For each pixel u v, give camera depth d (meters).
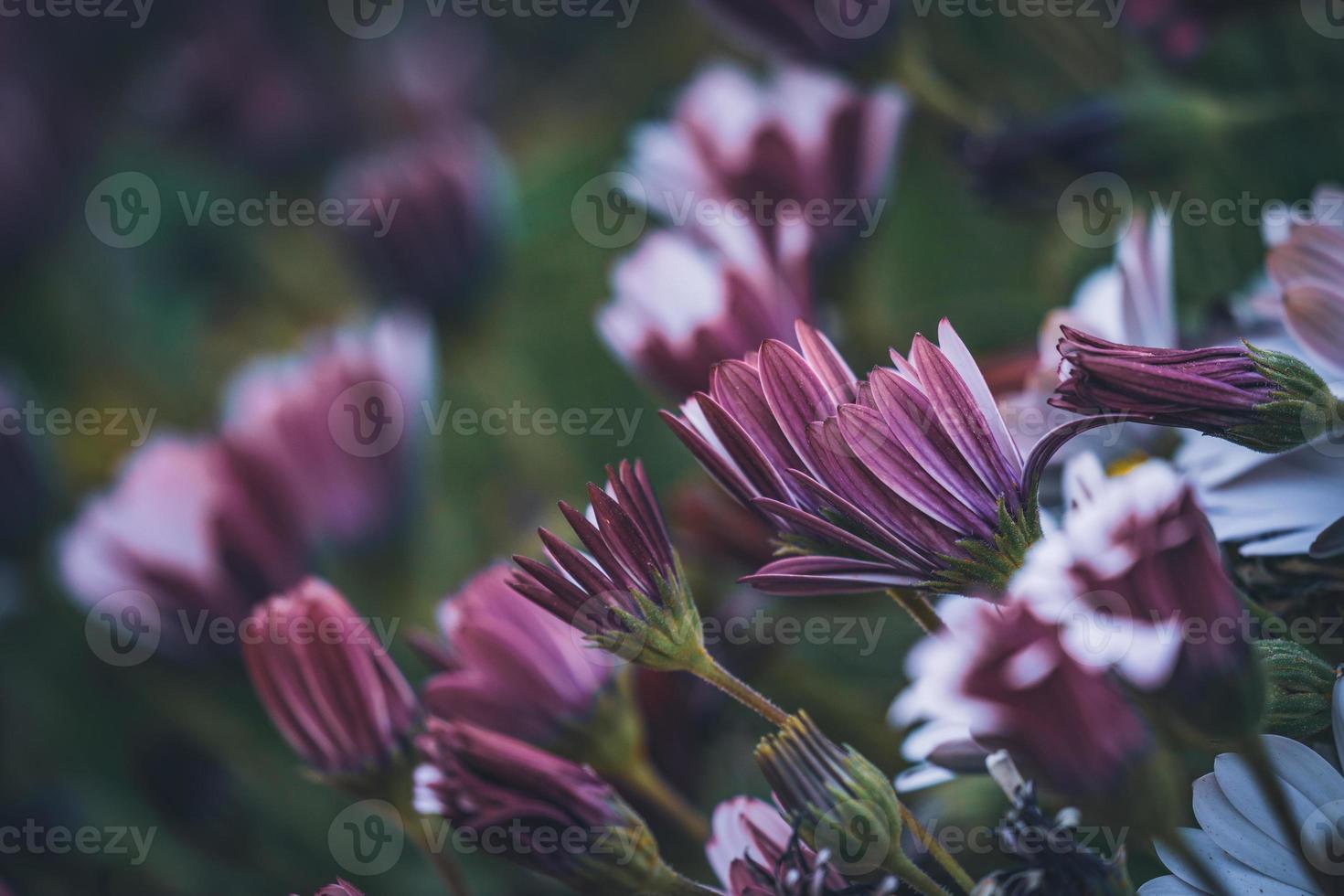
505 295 0.96
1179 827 0.53
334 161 1.28
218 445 0.72
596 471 0.96
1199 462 0.57
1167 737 0.52
